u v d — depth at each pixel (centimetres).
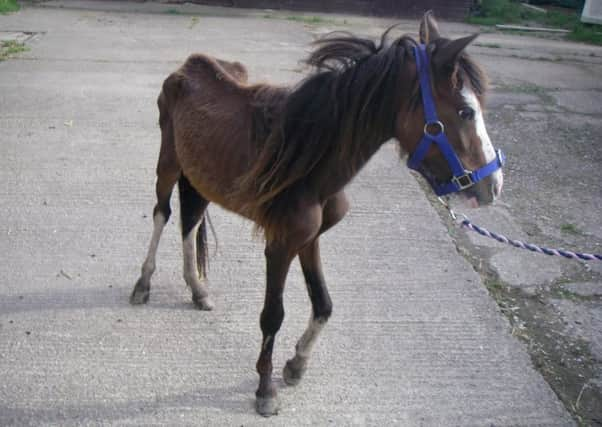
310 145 264
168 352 349
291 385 328
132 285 406
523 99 841
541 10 1650
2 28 1055
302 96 267
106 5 1347
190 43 1021
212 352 351
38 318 369
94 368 333
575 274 452
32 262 423
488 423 311
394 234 489
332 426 304
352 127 258
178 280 415
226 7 1432
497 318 395
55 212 486
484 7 1554
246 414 309
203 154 320
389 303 404
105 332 361
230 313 386
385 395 326
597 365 359
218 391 322
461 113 243
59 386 318
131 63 880
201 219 375
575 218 535
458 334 378
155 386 323
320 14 1431
